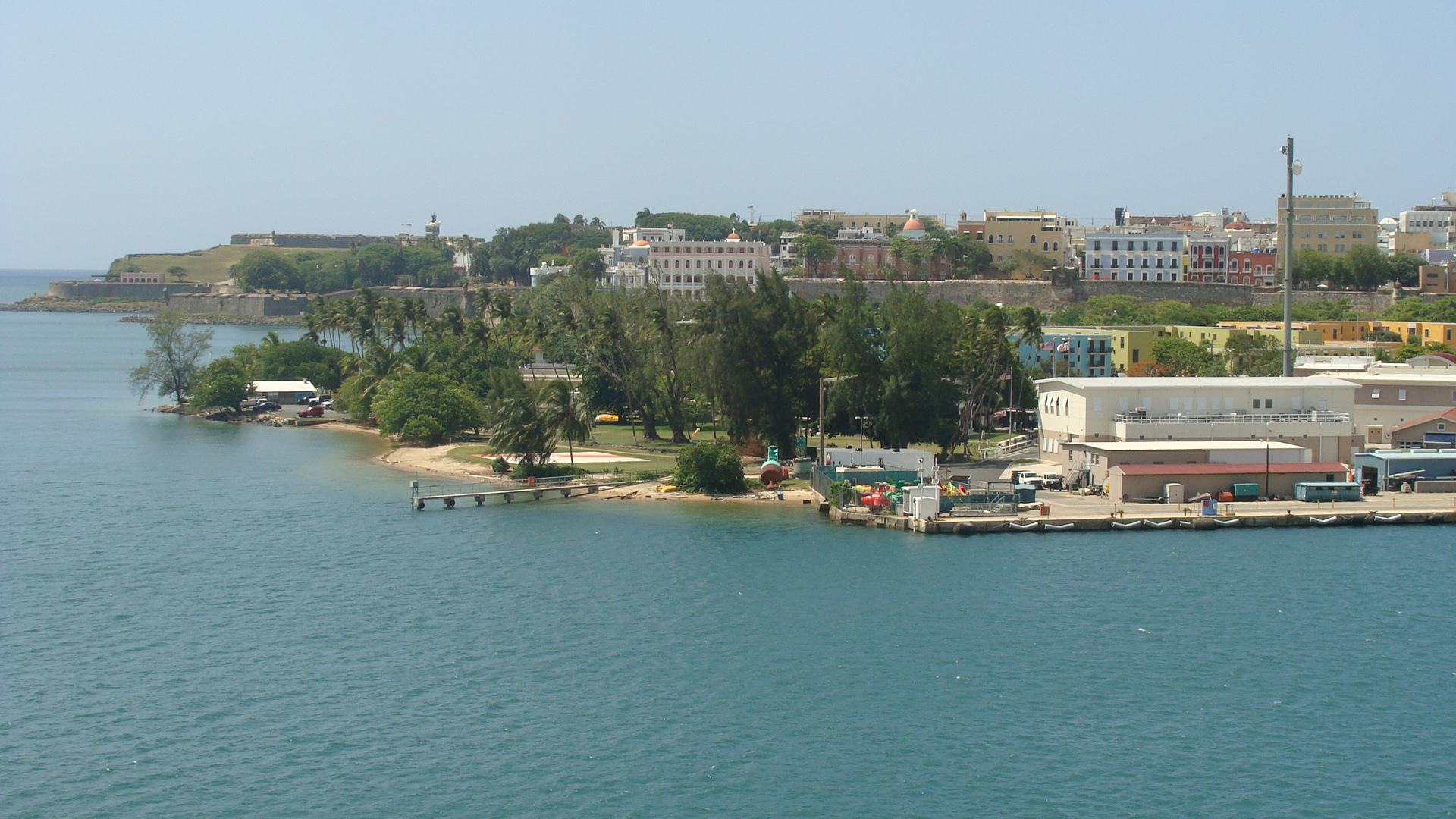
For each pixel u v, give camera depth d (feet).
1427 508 441.68
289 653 304.50
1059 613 335.06
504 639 315.78
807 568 377.91
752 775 242.99
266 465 588.09
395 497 496.23
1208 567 377.91
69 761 246.06
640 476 524.11
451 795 233.76
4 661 298.15
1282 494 461.78
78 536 424.87
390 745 254.06
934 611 336.90
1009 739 259.39
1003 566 378.32
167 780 238.48
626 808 229.66
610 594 353.10
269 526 440.86
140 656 302.04
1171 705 276.21
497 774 242.58
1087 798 234.38
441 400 654.94
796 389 545.03
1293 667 298.15
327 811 226.99
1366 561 384.88
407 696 278.67
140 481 540.11
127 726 261.65
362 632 320.70
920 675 292.61
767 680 289.33
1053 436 533.96
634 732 261.44
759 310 540.52
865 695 280.72
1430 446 514.27
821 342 545.85
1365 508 441.68
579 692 281.74
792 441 552.41
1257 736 261.44
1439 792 237.25
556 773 242.99
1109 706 275.80
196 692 279.69
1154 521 425.69
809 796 234.58
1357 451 497.05
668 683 287.07
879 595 350.84
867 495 450.71
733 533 424.46
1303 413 490.90
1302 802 232.94
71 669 293.23
